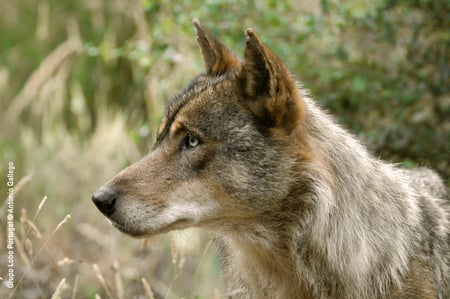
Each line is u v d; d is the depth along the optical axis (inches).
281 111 311.6
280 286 335.6
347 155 328.5
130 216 313.1
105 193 313.9
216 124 315.0
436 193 380.5
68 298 460.1
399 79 470.6
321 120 331.3
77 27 716.7
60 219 549.6
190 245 506.6
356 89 461.1
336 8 483.2
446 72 463.5
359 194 324.8
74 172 598.2
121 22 724.0
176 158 318.0
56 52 709.3
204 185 313.9
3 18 778.2
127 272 472.1
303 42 484.7
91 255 505.0
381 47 500.7
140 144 607.2
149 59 519.8
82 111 690.8
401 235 330.6
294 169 315.9
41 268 472.7
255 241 323.9
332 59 483.5
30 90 701.3
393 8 468.8
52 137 657.0
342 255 318.3
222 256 366.6
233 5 484.1
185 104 323.0
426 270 335.6
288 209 319.0
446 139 467.5
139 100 690.8
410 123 474.9
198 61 502.0
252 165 312.3
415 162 476.4
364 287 321.7
